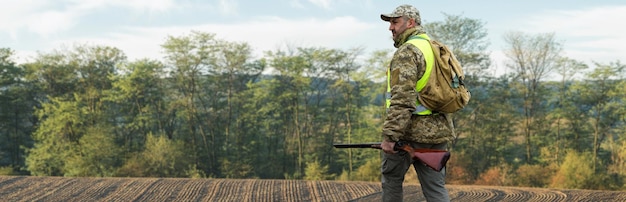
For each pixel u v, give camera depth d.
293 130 61.66
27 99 64.44
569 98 53.75
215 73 60.31
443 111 2.69
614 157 50.16
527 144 54.28
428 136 2.67
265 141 63.66
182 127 62.66
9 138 64.38
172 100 60.72
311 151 60.81
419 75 2.59
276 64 58.97
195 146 59.56
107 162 52.41
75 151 51.88
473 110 53.56
